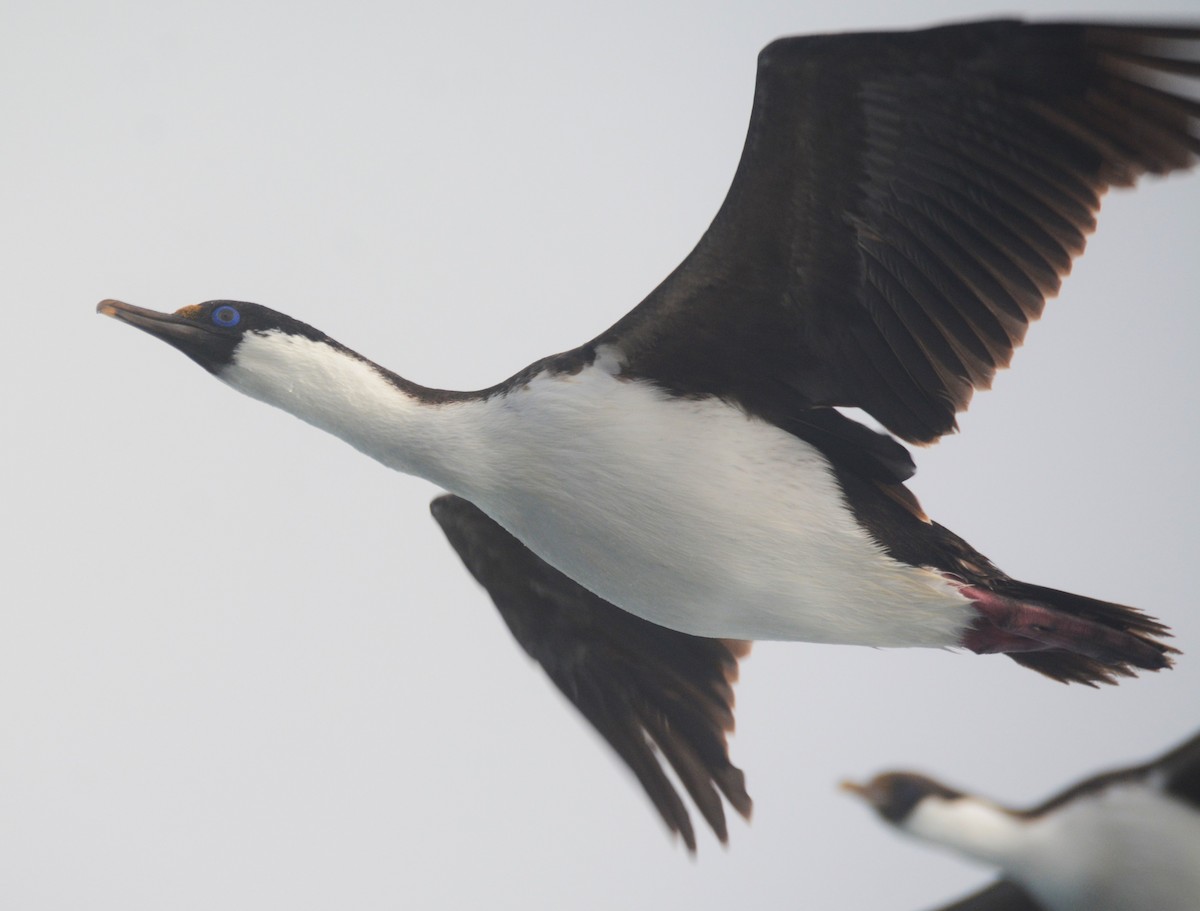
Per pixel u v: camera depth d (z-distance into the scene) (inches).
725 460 567.2
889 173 517.0
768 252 538.0
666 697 673.0
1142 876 505.7
